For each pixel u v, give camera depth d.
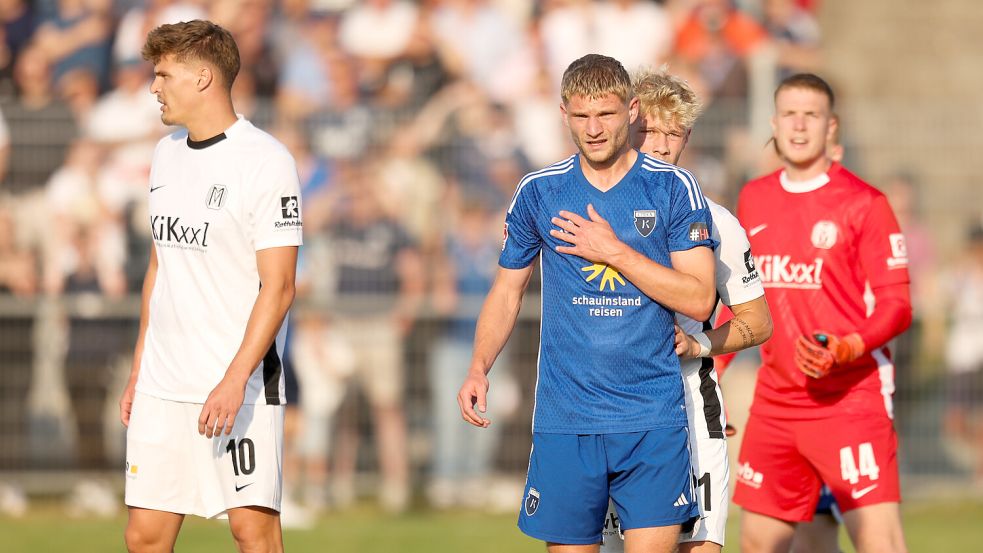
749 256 17.19
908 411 34.16
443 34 40.22
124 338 33.62
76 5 39.34
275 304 17.27
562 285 16.02
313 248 33.50
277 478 17.83
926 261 34.78
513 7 40.84
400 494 33.44
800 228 20.47
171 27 17.50
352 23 40.06
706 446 17.03
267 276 17.36
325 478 33.22
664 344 15.97
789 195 20.70
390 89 39.50
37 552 28.28
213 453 17.64
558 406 16.11
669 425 15.91
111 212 34.06
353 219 33.69
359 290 33.47
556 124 38.34
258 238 17.41
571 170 16.09
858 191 20.38
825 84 20.62
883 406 20.17
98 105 36.34
